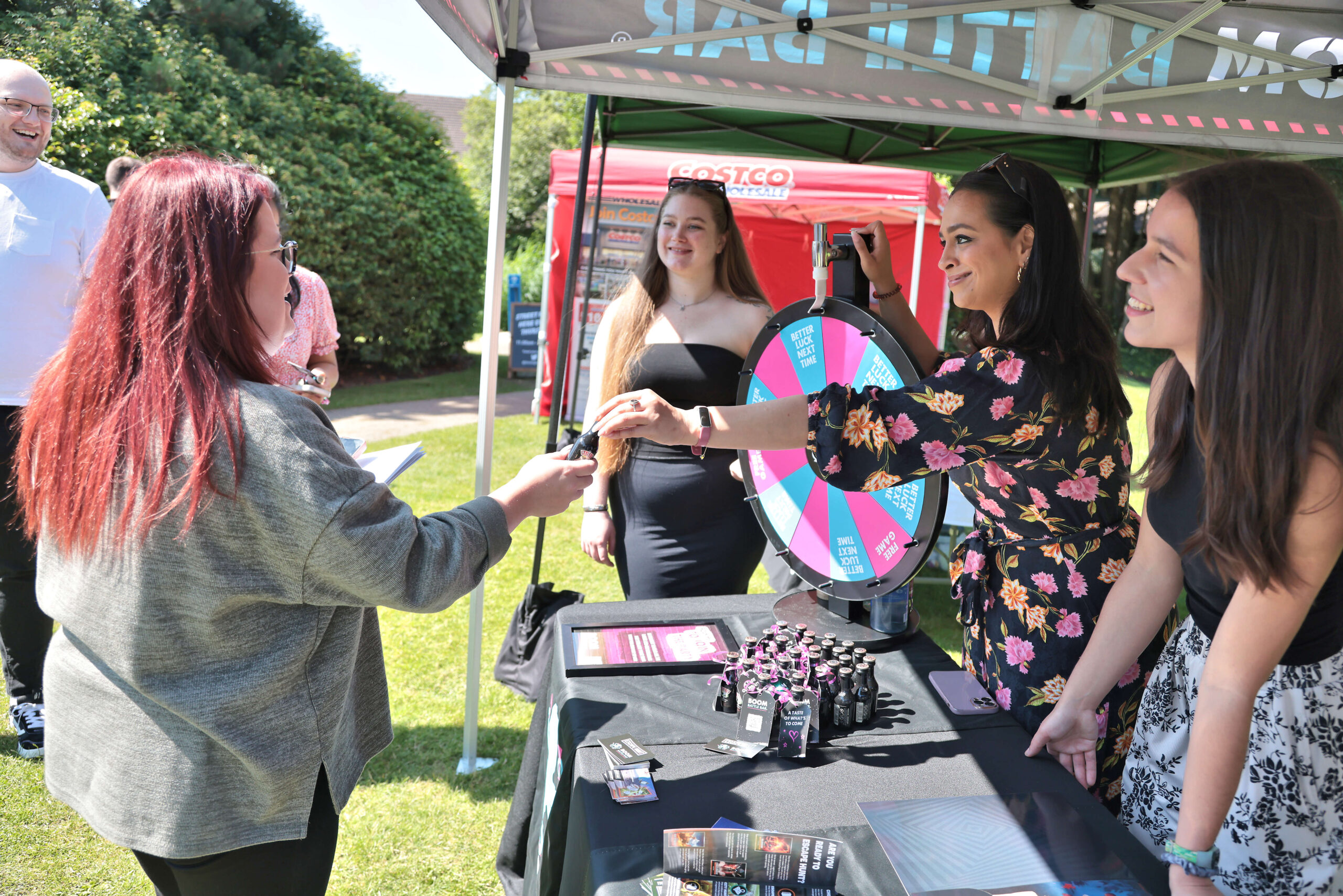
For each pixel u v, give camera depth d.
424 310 12.79
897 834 1.13
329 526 1.04
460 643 3.98
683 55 2.58
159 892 1.36
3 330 2.72
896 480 1.39
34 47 9.68
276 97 11.26
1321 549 1.00
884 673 1.63
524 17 2.45
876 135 4.46
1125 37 2.65
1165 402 1.25
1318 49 2.70
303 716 1.16
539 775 1.82
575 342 9.38
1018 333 1.41
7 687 2.99
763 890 1.03
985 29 2.61
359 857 2.42
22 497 1.20
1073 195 9.80
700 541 2.42
